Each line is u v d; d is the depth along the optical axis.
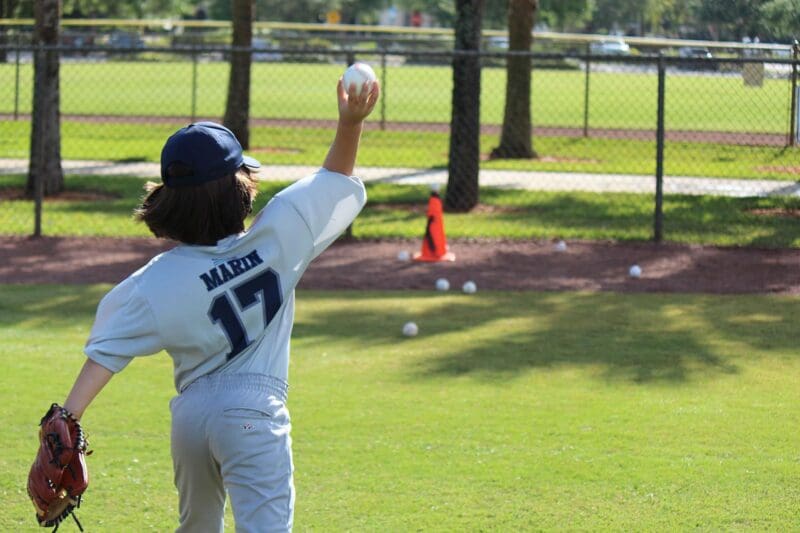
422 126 75.31
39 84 35.78
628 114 82.25
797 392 19.56
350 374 20.67
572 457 16.14
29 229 36.97
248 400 8.95
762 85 56.81
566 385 19.97
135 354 8.94
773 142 60.34
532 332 24.14
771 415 18.20
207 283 8.97
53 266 31.52
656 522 13.78
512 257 33.56
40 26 43.81
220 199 8.99
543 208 42.81
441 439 16.91
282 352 9.38
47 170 44.34
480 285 29.58
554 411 18.36
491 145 65.94
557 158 59.44
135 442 16.73
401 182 50.12
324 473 15.45
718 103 81.88
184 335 8.94
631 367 21.23
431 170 54.50
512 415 18.14
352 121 9.63
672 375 20.66
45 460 8.52
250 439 8.88
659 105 35.53
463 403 18.80
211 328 8.96
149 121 76.56
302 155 58.06
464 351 22.44
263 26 97.62
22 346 22.58
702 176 50.97
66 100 90.56
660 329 24.48
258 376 9.11
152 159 57.38
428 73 127.06
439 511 14.11
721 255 33.91
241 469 8.88
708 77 103.81
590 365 21.36
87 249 34.00
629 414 18.22
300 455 16.16
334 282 29.78
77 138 66.06
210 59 129.12
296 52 35.28
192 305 8.91
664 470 15.62
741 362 21.62
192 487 9.34
